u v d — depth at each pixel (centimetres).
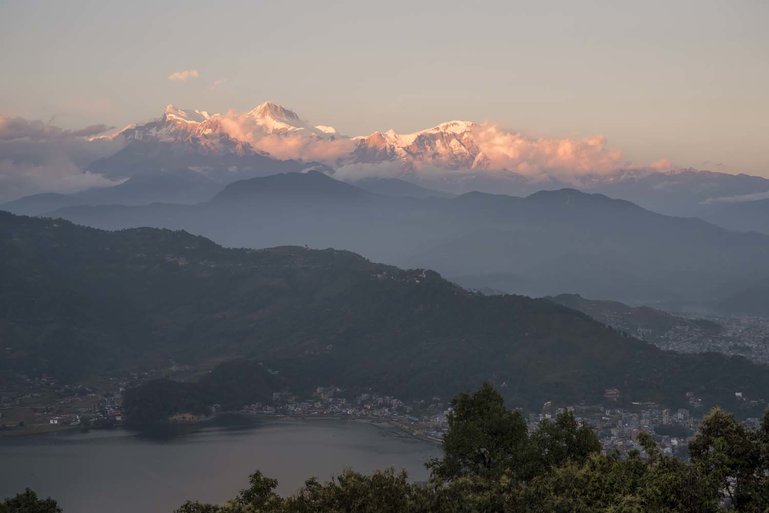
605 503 5866
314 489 5847
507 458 7094
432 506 5759
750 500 5856
